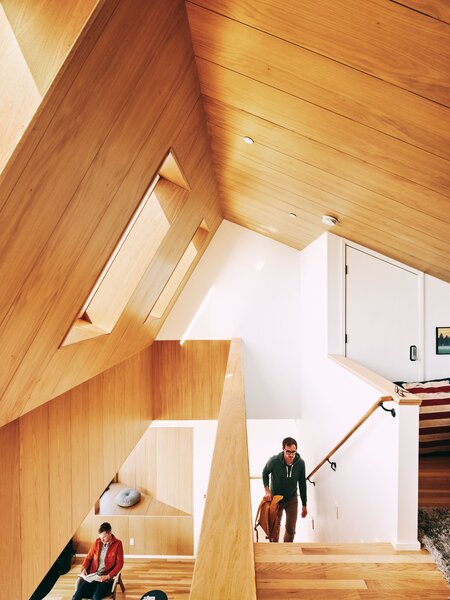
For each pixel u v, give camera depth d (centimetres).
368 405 302
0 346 169
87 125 137
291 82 189
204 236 520
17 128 108
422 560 234
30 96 107
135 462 755
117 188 195
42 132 114
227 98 233
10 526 226
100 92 134
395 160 217
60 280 189
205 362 632
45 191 135
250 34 168
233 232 626
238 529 99
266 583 214
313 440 520
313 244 518
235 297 627
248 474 132
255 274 625
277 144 267
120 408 464
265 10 149
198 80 225
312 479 521
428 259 378
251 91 213
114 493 741
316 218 406
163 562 674
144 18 135
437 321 436
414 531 246
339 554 241
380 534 273
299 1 137
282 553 243
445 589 210
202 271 627
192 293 629
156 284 393
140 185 225
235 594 75
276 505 379
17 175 116
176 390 635
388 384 286
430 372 437
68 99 117
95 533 686
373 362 439
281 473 393
